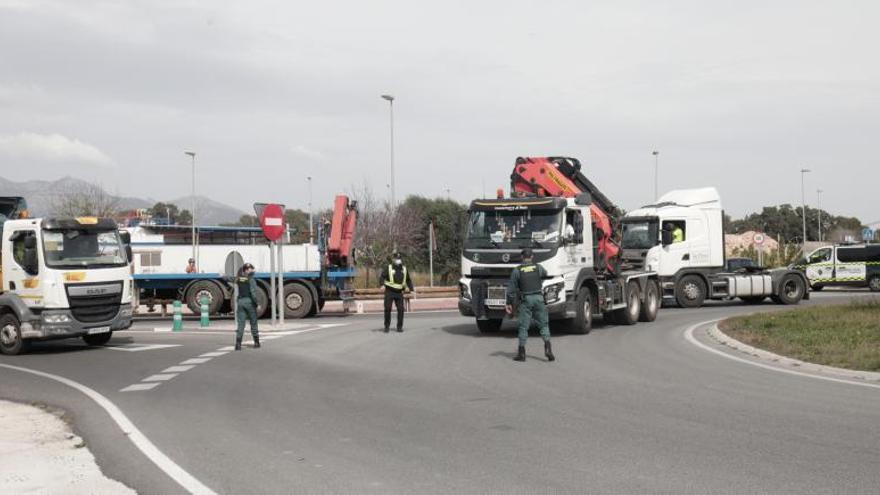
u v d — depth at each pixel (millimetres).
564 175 20219
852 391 10039
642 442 7422
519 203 17031
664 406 9203
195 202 52719
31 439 8203
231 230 28406
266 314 26797
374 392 10586
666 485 6004
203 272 27266
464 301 17203
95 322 17062
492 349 15211
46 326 16469
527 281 13453
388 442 7637
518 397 9984
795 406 9047
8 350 16828
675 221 26344
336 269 27297
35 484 6465
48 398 10977
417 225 51000
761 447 7133
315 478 6406
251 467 6820
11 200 19203
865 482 6000
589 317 18047
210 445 7703
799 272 28719
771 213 113812
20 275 16781
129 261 17922
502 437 7754
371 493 5953
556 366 12773
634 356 13938
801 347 13938
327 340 17484
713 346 15469
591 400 9680
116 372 13453
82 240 17141
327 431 8203
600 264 19109
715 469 6430
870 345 13648
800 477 6152
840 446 7129
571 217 17281
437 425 8391
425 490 5996
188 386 11562
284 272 26406
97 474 6723
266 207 21078
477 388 10750
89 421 9141
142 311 30391
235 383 11719
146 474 6684
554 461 6785
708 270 26844
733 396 9781
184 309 30391
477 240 17156
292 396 10430
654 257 25984
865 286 38688
